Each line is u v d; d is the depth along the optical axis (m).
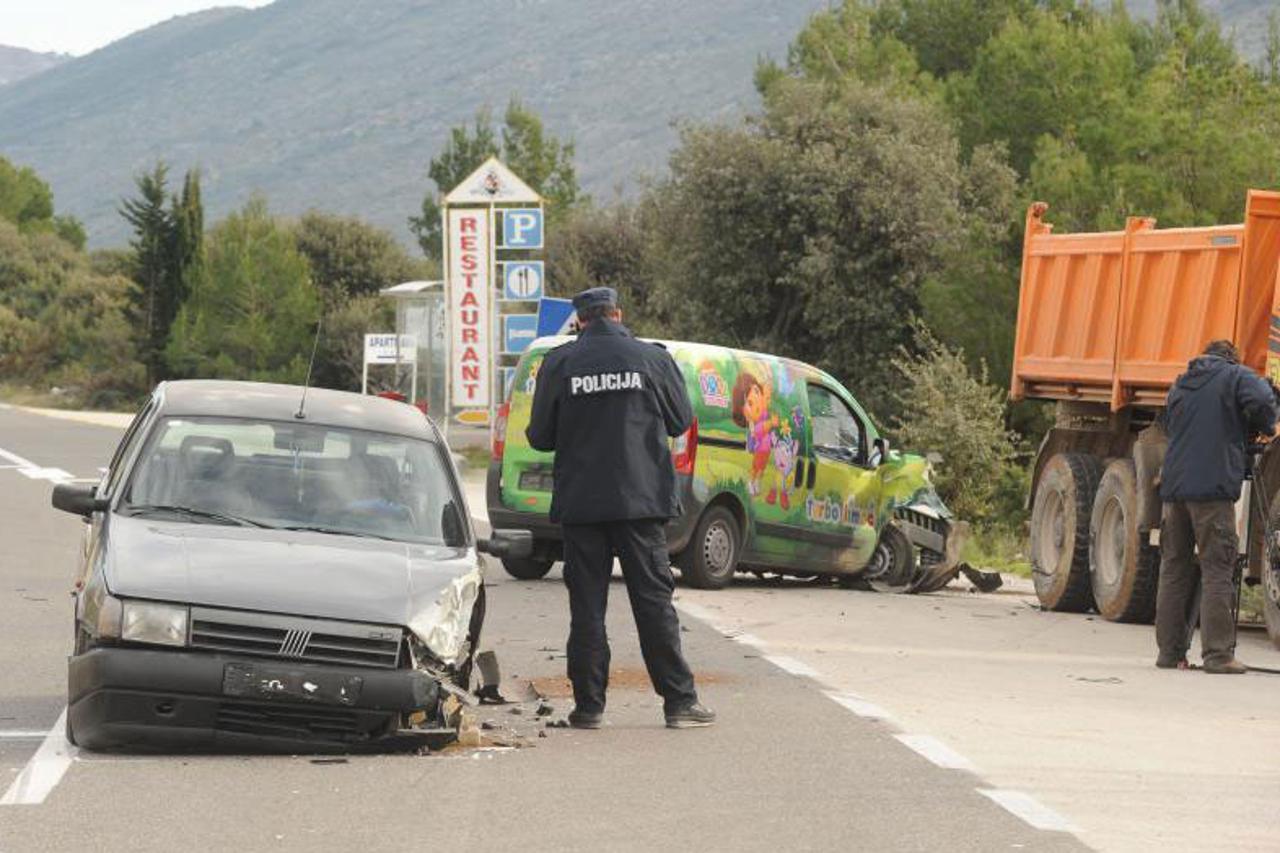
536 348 23.67
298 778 11.13
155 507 12.80
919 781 11.45
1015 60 55.00
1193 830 10.27
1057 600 23.22
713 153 52.75
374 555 12.42
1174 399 17.70
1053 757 12.42
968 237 44.72
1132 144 39.91
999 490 36.56
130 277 104.12
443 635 12.02
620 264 76.25
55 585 21.72
